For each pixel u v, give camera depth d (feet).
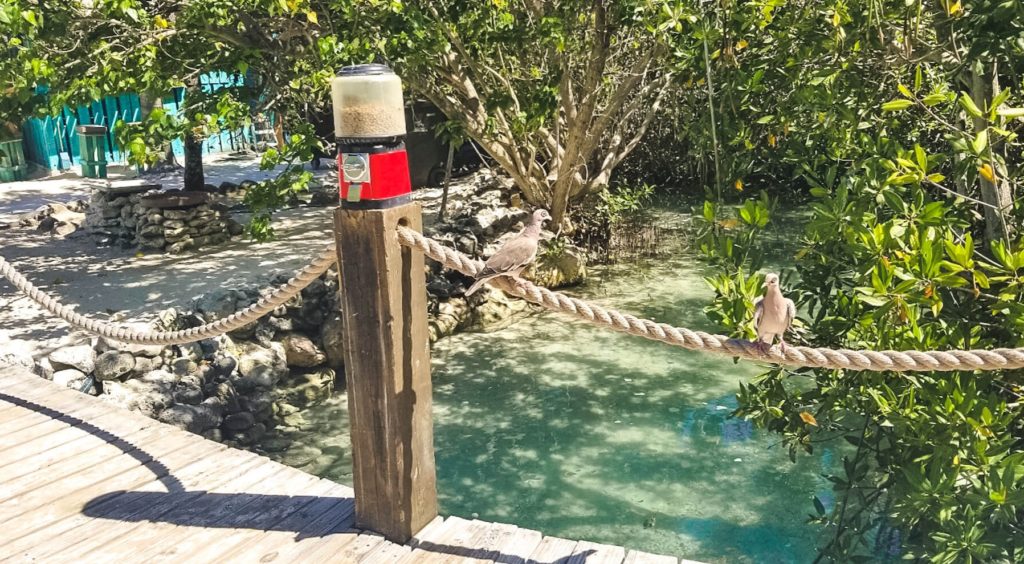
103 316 34.30
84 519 14.16
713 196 23.86
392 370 12.19
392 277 11.86
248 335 35.76
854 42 21.99
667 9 24.27
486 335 43.47
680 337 11.60
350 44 32.04
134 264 42.50
